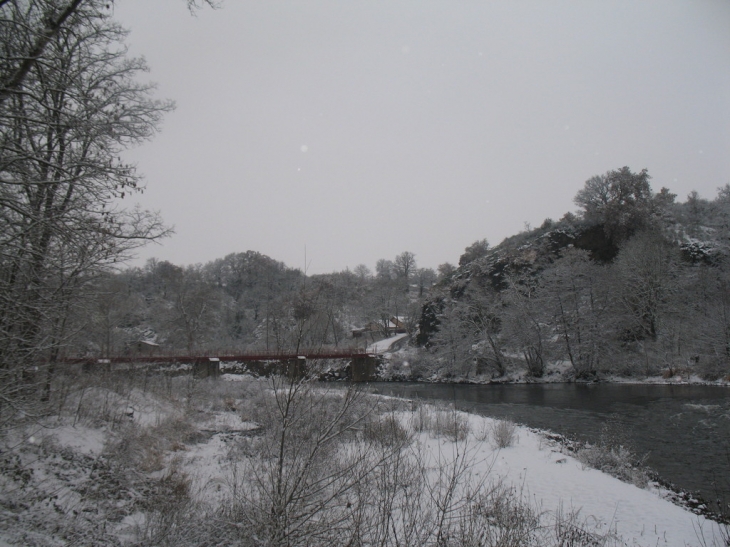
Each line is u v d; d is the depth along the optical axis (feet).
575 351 142.00
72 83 21.89
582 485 34.88
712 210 206.28
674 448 49.44
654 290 143.33
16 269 22.65
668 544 24.21
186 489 28.12
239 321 280.31
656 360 130.31
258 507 16.75
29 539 19.24
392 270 421.18
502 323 157.17
